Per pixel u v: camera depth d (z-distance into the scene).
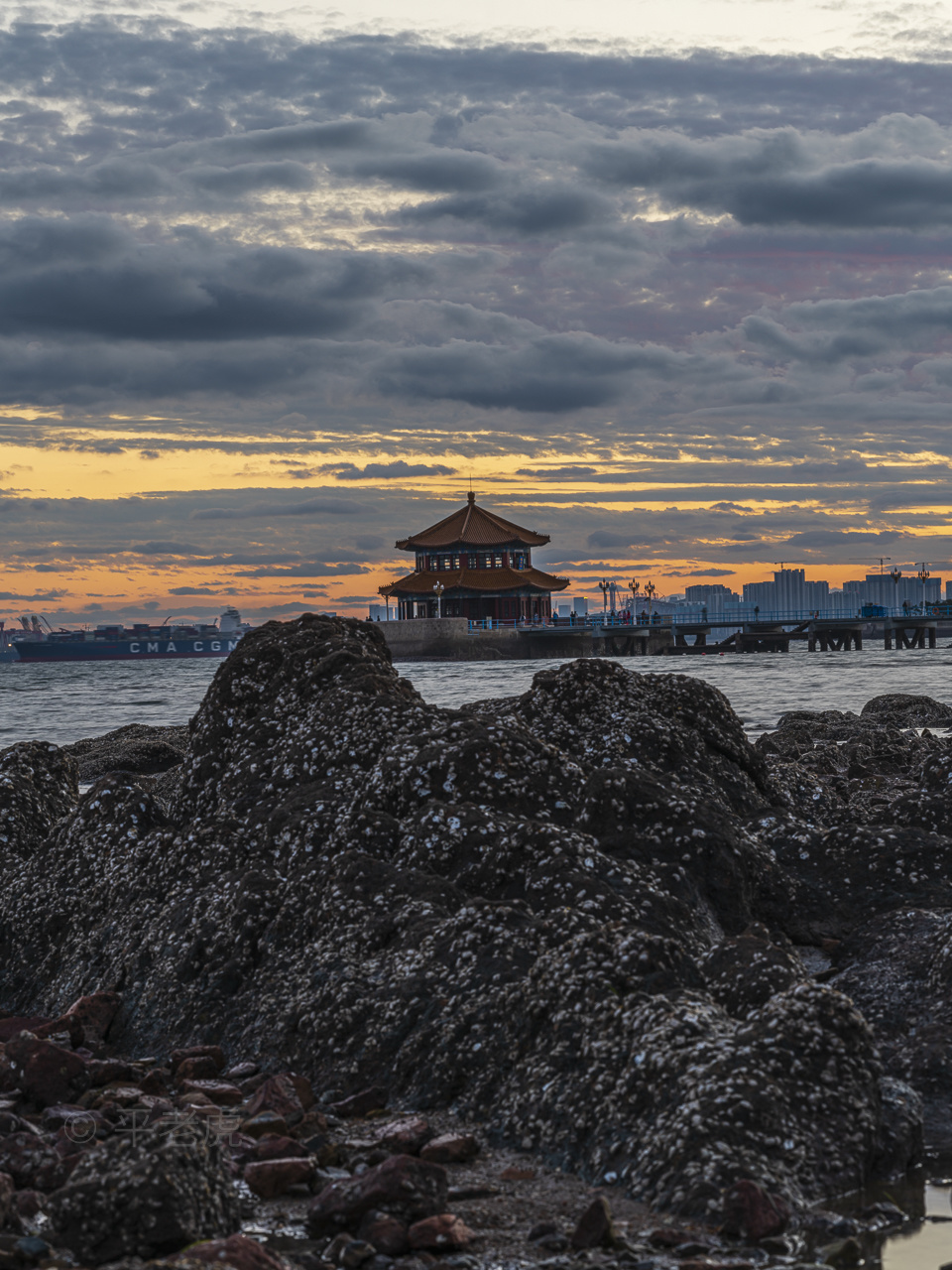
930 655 187.88
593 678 14.84
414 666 187.62
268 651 14.94
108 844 12.90
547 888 10.15
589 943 8.34
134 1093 8.70
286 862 11.61
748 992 8.30
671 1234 6.18
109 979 11.30
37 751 15.95
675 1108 6.97
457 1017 8.62
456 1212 6.60
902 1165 7.21
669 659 191.12
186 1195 6.16
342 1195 6.46
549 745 12.59
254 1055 9.45
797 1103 7.02
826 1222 6.34
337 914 10.12
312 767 13.23
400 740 12.69
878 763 28.42
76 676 166.00
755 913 11.80
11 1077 8.88
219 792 13.80
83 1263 6.01
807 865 12.27
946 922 10.30
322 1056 9.00
